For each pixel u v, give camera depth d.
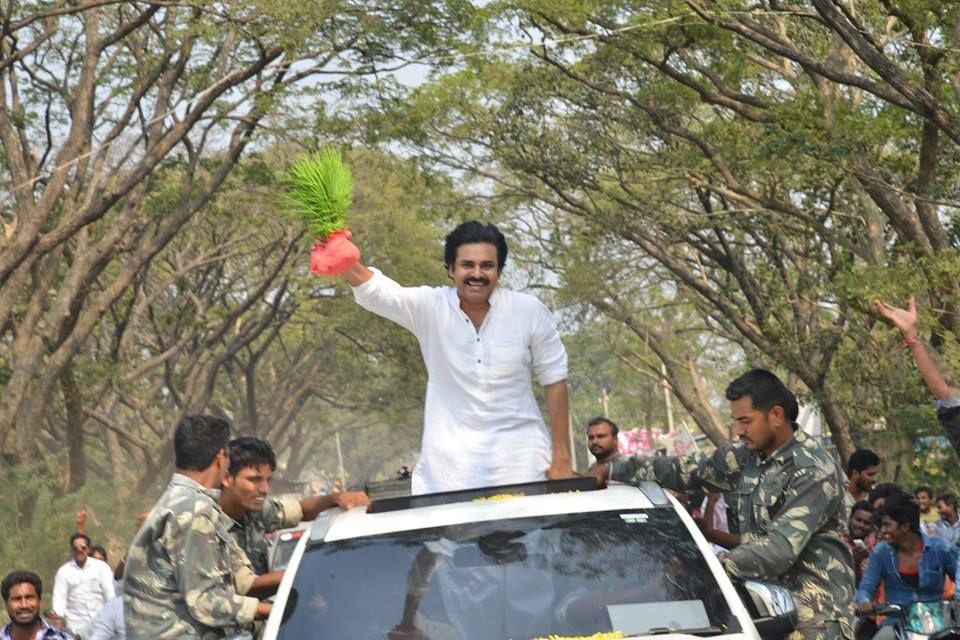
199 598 8.37
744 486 9.37
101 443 83.06
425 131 35.94
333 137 33.78
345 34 30.61
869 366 33.56
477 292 9.03
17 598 12.86
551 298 51.34
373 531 7.93
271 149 41.09
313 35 30.45
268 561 10.27
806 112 23.61
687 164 34.19
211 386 57.22
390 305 9.16
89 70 33.16
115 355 49.91
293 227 52.31
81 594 20.83
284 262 53.88
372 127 33.66
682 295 48.75
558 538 7.78
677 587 7.44
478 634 7.29
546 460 9.24
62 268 45.47
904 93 19.81
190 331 54.34
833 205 30.52
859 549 14.78
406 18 30.03
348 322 66.81
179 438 8.72
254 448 9.66
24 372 33.69
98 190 38.78
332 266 8.94
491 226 9.16
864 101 31.52
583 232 40.97
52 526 33.59
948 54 20.94
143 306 50.12
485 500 8.27
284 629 7.38
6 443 34.50
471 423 9.12
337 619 7.40
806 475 9.03
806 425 49.16
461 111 38.56
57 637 13.09
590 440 14.85
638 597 7.39
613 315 49.72
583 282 46.41
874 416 34.69
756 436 9.16
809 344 35.12
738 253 41.59
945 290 22.59
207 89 31.75
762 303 37.75
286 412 83.25
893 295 21.98
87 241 38.66
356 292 9.20
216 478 8.83
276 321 69.25
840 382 34.22
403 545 7.80
